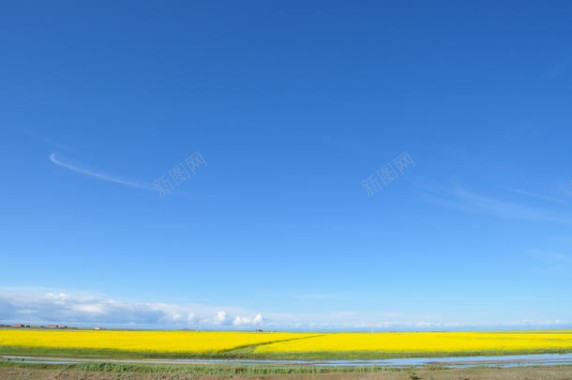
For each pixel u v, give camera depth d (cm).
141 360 3247
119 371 2675
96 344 4122
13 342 4128
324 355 3644
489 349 4131
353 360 3428
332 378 2544
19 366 2761
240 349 4000
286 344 4541
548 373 2722
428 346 4331
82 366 2752
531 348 4291
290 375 2616
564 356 3828
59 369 2697
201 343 4434
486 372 2752
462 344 4638
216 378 2531
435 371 2780
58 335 5378
